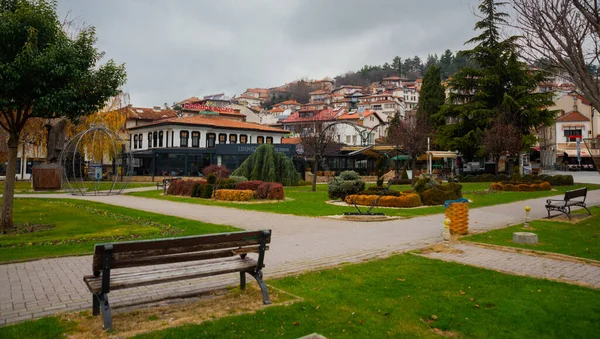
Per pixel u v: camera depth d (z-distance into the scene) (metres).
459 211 10.89
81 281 6.30
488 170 51.12
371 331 4.35
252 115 79.75
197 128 52.28
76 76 11.04
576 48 9.30
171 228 11.80
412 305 5.17
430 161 38.84
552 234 10.87
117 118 42.50
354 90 148.25
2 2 10.67
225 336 4.10
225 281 6.20
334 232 11.22
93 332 4.18
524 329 4.45
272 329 4.31
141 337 4.04
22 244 9.27
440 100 52.09
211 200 21.78
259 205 18.95
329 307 5.05
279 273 6.73
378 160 20.11
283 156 35.31
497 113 38.50
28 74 10.17
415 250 8.73
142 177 48.06
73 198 22.77
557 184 30.72
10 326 4.31
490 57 41.53
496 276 6.58
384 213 15.59
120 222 13.03
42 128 36.38
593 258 7.98
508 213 15.75
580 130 59.19
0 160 43.72
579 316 4.80
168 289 5.76
